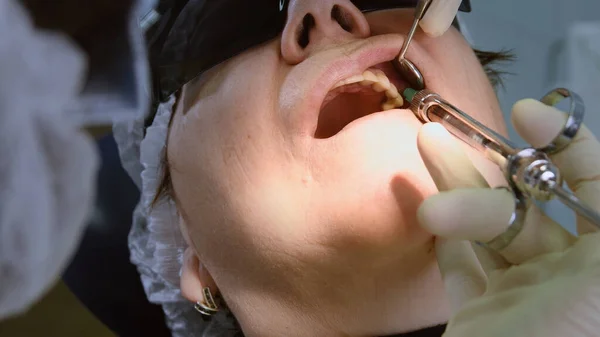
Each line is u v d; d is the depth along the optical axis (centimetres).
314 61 63
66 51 38
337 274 68
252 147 67
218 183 70
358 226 62
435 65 69
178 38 68
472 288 58
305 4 66
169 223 95
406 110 64
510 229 51
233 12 69
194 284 88
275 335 77
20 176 36
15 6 36
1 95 36
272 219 66
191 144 72
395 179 61
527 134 54
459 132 57
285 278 71
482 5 128
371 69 67
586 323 48
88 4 39
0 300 39
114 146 113
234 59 70
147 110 66
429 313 70
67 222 39
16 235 37
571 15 128
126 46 40
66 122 39
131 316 118
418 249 65
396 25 71
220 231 72
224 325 95
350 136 62
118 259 113
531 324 49
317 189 64
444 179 55
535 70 126
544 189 47
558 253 53
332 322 73
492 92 77
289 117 64
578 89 122
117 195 112
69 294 110
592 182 55
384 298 69
